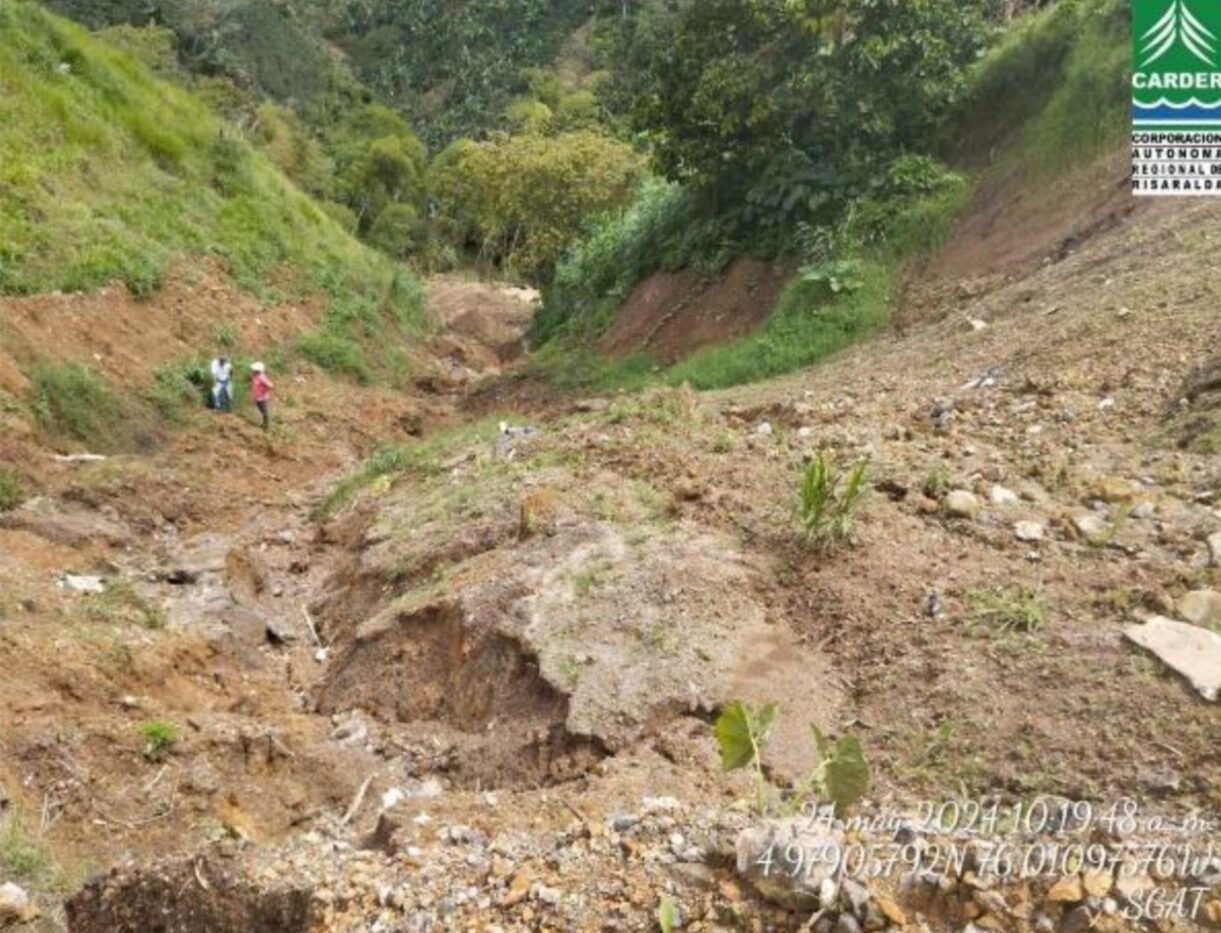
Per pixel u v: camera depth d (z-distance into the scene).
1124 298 8.77
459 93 61.91
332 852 4.11
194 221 18.61
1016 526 5.46
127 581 8.51
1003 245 12.41
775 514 6.13
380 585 7.47
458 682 5.83
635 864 3.41
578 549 6.15
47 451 11.49
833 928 2.97
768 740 4.48
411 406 17.03
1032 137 13.36
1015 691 4.20
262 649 7.53
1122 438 6.53
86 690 6.32
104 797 5.37
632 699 4.92
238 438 13.61
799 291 13.30
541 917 3.25
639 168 27.53
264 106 41.16
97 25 39.91
